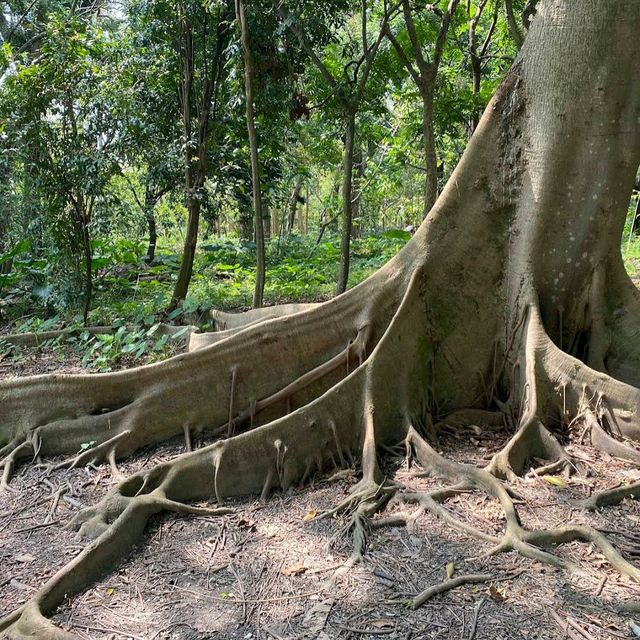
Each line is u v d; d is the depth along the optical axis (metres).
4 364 8.54
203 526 4.39
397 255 6.26
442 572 3.69
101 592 3.64
